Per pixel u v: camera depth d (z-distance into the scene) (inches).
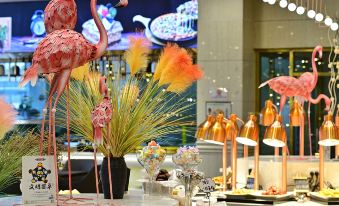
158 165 178.9
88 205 138.8
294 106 298.5
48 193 137.6
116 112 155.5
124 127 155.3
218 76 478.9
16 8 536.4
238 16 474.6
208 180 187.6
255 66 490.0
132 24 508.1
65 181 316.8
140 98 158.6
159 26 502.9
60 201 145.0
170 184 179.9
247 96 481.7
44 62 130.0
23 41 535.5
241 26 473.7
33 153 151.0
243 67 476.1
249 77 484.1
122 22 509.7
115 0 511.5
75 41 132.1
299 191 234.5
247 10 480.4
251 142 235.6
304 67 482.6
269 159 277.1
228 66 477.1
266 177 254.4
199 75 160.2
